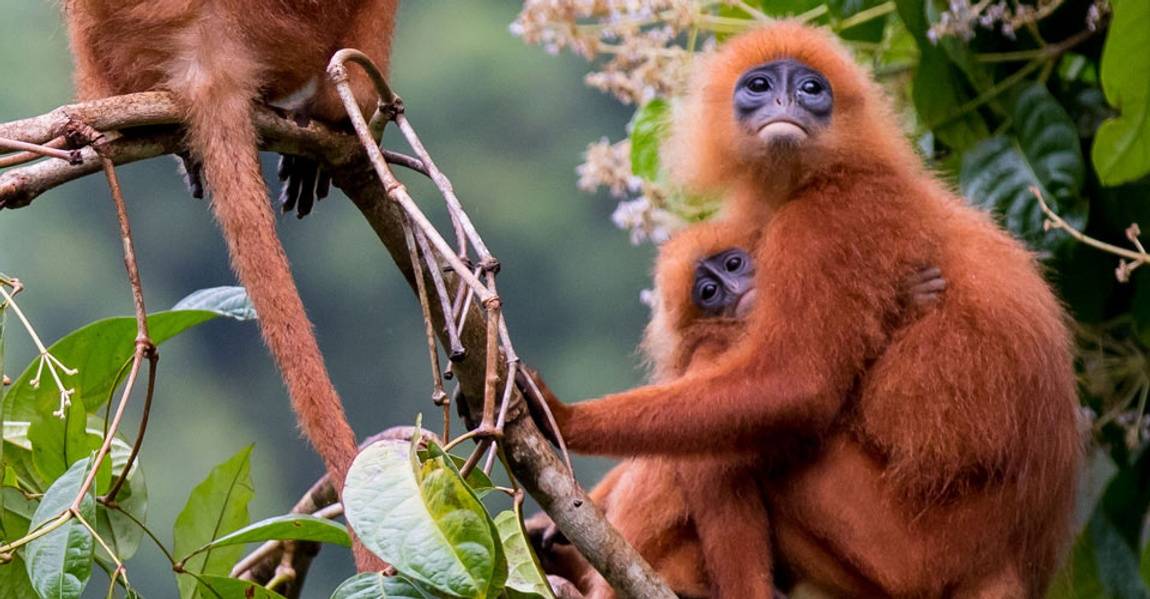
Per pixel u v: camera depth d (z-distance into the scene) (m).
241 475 7.13
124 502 6.29
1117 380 9.14
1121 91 8.23
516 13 30.41
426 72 29.59
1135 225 8.04
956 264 7.92
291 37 7.40
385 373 27.67
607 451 7.28
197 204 29.33
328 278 28.50
